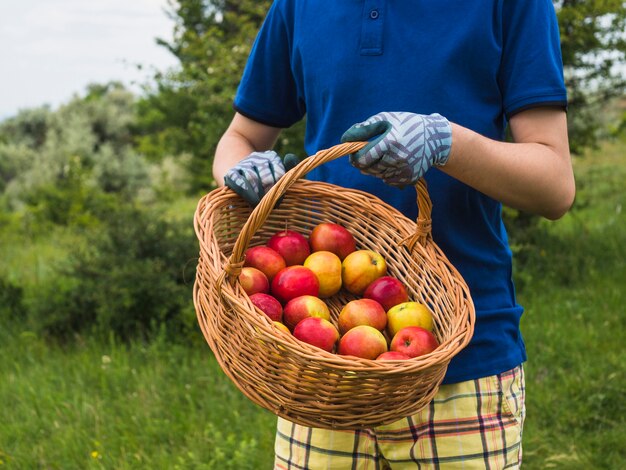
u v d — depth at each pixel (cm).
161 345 470
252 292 166
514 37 165
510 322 178
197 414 379
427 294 166
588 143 704
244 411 382
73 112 1825
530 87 162
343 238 178
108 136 1767
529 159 155
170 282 515
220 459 325
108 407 391
